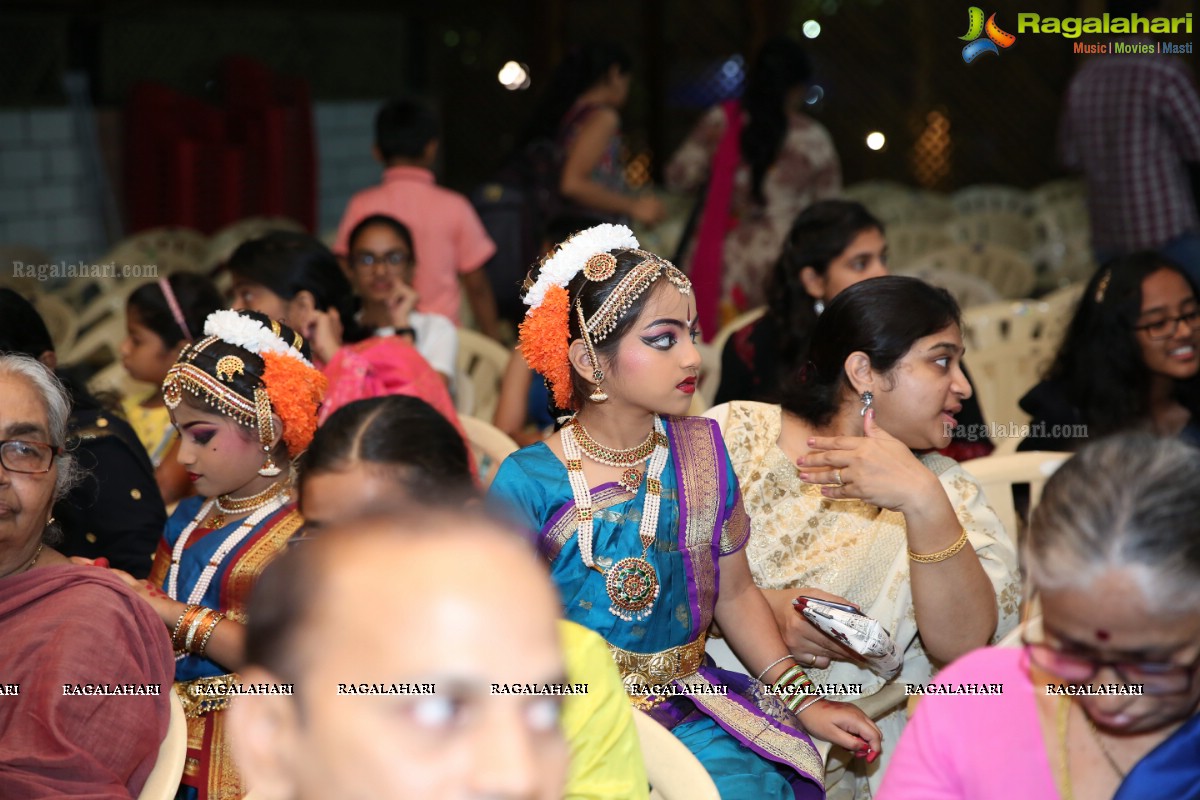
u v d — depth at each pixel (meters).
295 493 2.16
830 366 2.28
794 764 1.95
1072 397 3.03
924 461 2.30
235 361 2.10
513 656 0.77
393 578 0.77
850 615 2.04
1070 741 1.37
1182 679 1.23
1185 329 2.87
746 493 2.31
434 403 2.98
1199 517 1.19
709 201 4.88
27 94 7.31
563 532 1.97
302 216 8.12
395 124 4.61
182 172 7.48
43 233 7.40
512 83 8.30
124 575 2.03
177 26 7.84
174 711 1.79
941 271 5.15
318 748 0.78
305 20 8.46
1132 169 5.28
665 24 8.91
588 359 1.95
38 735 1.64
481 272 4.86
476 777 0.76
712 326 4.86
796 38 8.73
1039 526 1.26
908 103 8.76
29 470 1.83
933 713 1.42
